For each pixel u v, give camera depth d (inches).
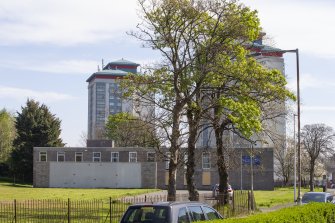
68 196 2322.8
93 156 3548.2
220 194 1333.7
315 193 1321.4
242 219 609.3
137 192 2785.4
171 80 1224.2
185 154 1401.3
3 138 4242.1
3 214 1294.3
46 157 3508.9
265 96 1283.2
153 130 1264.8
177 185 3400.6
